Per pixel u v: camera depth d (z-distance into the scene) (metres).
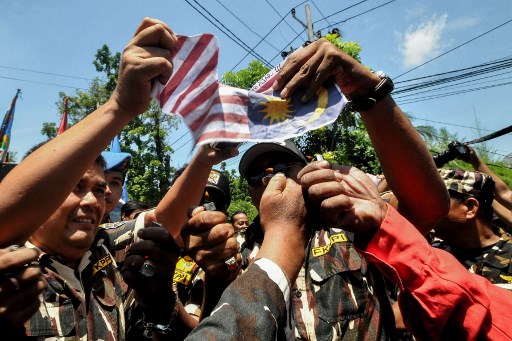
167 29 1.14
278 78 1.14
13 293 1.02
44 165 1.04
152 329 1.28
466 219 2.55
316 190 0.97
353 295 1.83
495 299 1.13
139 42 1.12
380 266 1.11
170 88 1.17
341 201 0.96
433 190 1.24
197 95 1.16
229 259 1.14
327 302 1.83
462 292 1.04
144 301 1.28
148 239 1.23
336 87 1.09
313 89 1.09
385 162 1.25
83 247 1.77
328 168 1.01
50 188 1.04
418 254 1.06
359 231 1.08
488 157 18.45
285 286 0.89
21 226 1.06
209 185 2.82
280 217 0.99
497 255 2.49
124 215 4.76
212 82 1.16
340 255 1.95
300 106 1.12
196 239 1.15
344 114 8.88
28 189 1.03
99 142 1.09
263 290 0.86
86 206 1.75
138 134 17.41
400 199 1.30
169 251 1.24
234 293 0.85
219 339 0.76
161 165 17.53
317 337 1.77
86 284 1.87
